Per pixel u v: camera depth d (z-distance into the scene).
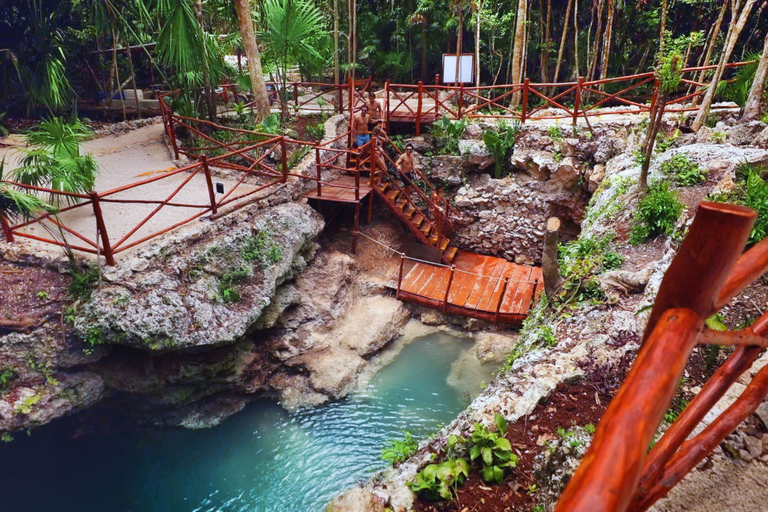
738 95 10.44
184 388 7.63
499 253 12.57
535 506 3.85
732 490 2.30
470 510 3.93
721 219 0.79
